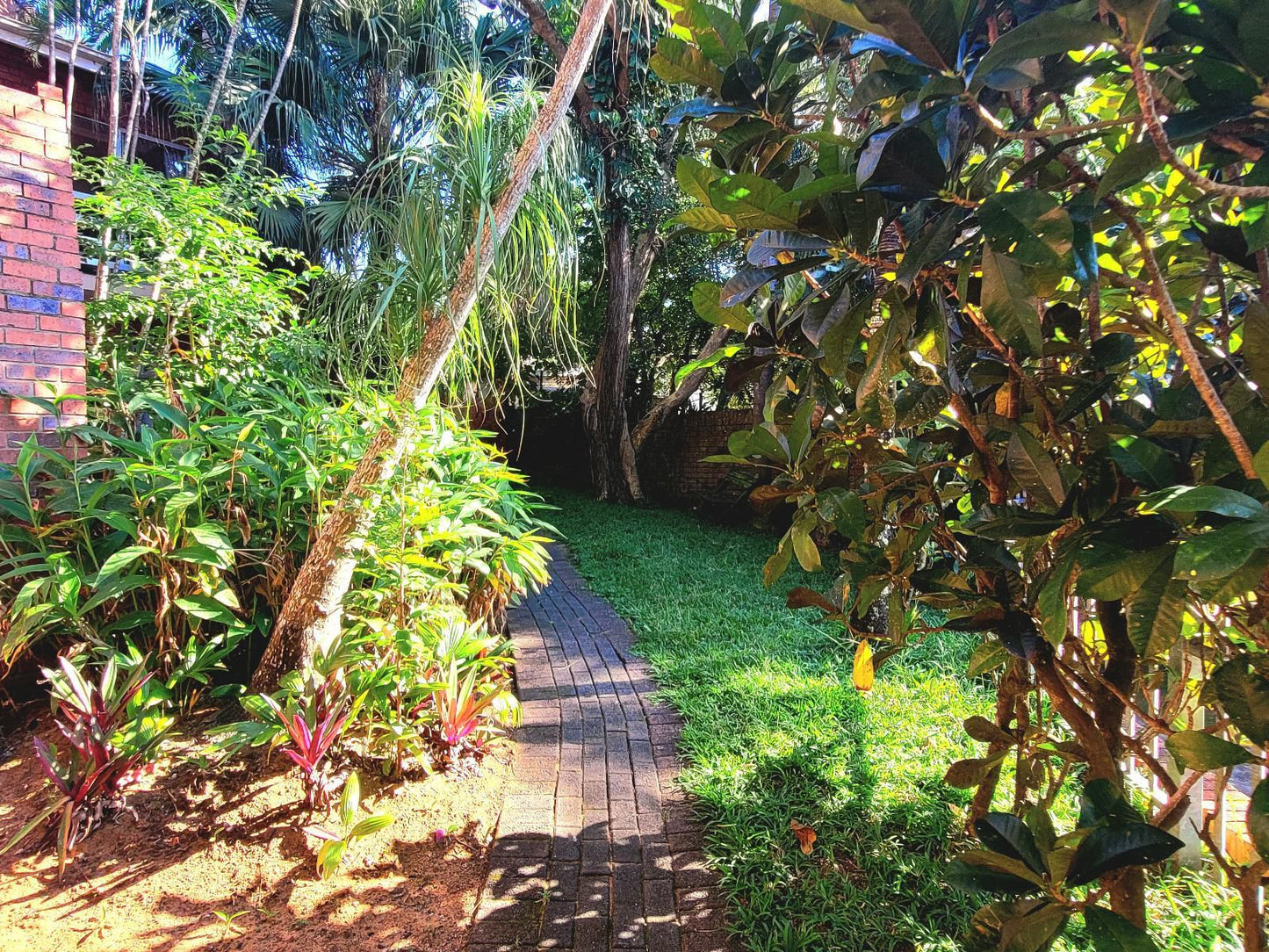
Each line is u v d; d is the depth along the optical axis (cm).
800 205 92
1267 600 90
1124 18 66
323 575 240
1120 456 81
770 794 215
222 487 276
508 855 192
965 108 91
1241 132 75
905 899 168
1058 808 199
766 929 161
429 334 239
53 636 262
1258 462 64
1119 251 117
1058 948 147
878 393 109
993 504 114
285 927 169
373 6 469
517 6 600
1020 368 114
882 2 73
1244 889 96
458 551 262
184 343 382
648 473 1047
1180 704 136
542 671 339
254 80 610
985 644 146
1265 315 75
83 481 261
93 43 548
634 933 163
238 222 430
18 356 280
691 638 380
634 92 658
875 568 123
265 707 205
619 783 229
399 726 223
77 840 192
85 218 360
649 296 991
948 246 82
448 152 250
